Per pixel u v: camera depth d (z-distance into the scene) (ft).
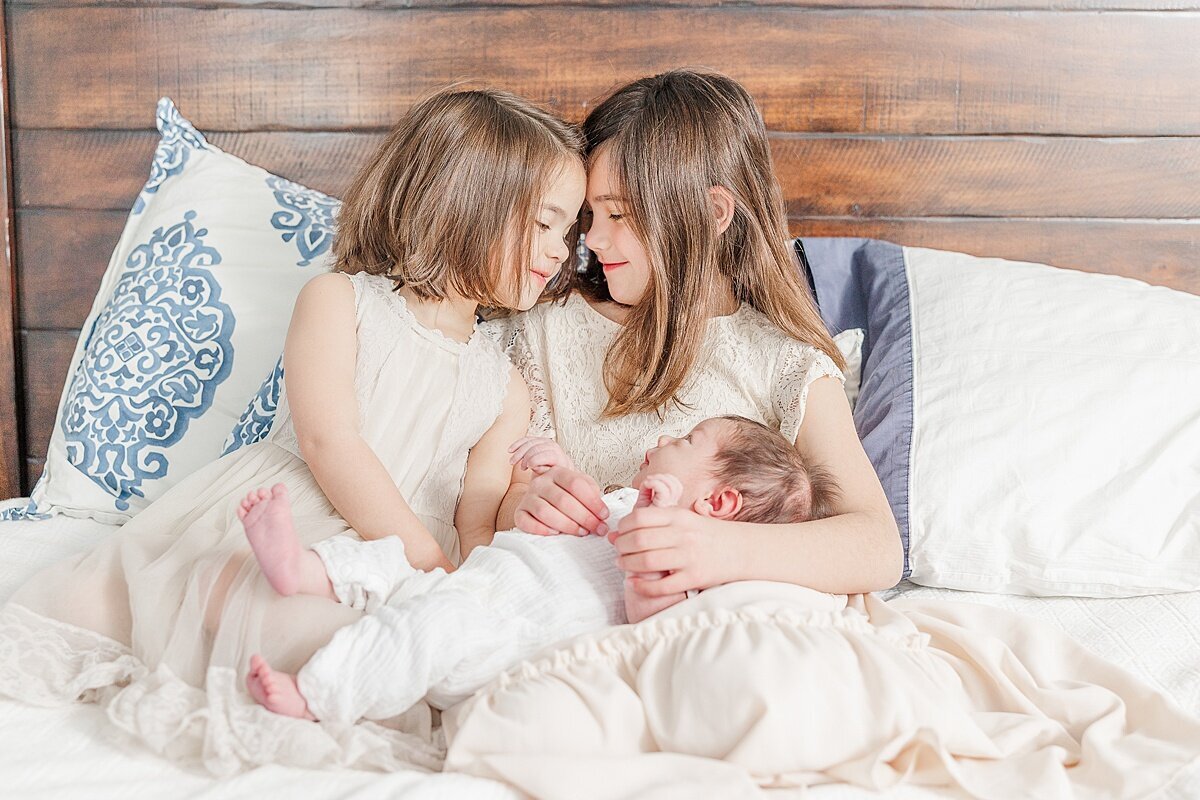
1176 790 2.70
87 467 4.67
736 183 4.16
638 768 2.62
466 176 3.93
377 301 4.04
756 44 5.42
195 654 2.96
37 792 2.53
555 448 3.77
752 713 2.70
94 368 4.78
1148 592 3.97
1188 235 5.52
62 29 5.50
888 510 3.78
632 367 4.26
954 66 5.42
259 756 2.69
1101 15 5.36
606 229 4.17
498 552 3.42
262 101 5.55
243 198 5.13
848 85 5.44
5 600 3.62
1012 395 4.31
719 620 2.99
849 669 2.85
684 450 3.64
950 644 3.34
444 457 4.11
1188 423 4.20
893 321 4.78
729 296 4.43
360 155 5.59
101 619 3.18
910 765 2.72
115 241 5.63
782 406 4.14
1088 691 3.10
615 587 3.36
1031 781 2.68
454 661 2.92
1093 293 4.70
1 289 5.59
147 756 2.75
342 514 3.70
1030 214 5.54
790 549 3.35
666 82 4.24
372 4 5.45
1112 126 5.45
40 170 5.60
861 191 5.54
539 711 2.77
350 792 2.59
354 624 2.96
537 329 4.60
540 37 5.44
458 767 2.70
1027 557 3.99
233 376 4.77
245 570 3.14
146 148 5.58
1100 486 4.08
